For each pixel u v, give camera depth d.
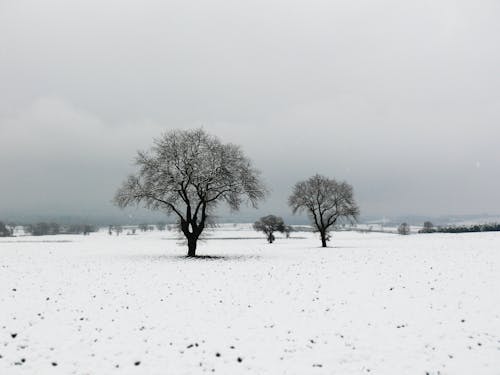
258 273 24.45
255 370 9.54
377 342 11.37
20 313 14.40
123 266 28.50
